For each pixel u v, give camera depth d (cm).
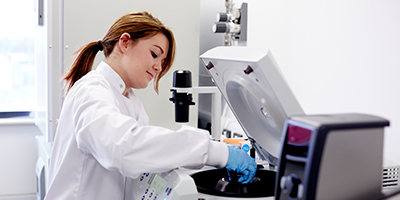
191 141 122
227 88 136
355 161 80
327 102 182
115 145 112
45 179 238
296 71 203
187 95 183
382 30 154
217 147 127
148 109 224
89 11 209
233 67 118
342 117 79
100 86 133
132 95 165
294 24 203
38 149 284
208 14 273
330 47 179
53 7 206
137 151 113
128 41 144
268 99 113
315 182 72
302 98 199
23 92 361
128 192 147
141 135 116
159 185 123
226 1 236
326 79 182
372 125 78
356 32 166
